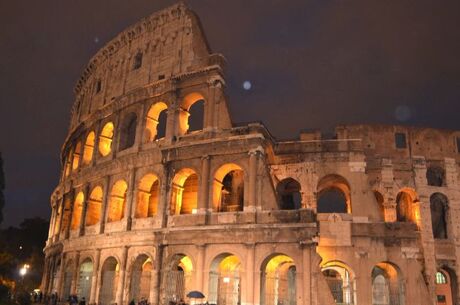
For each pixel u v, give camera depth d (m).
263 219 49.06
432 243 58.31
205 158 53.56
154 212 60.03
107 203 62.06
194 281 49.28
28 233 120.31
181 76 59.50
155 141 59.41
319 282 45.31
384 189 60.25
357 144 56.81
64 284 66.50
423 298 49.44
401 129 63.47
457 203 60.53
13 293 65.94
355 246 51.88
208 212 51.59
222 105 55.88
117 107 66.19
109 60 73.94
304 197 55.84
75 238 65.19
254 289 46.62
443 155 62.81
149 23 67.75
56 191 81.94
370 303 49.69
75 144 78.44
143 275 55.84
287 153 58.31
